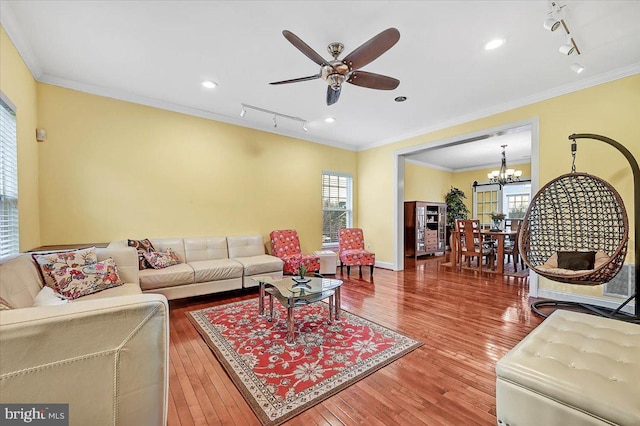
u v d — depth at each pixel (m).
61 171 3.15
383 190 5.76
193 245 3.91
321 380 1.85
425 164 8.14
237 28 2.29
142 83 3.28
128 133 3.57
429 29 2.29
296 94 3.56
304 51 2.02
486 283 4.46
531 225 3.37
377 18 2.16
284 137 5.11
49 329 0.89
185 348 2.30
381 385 1.80
